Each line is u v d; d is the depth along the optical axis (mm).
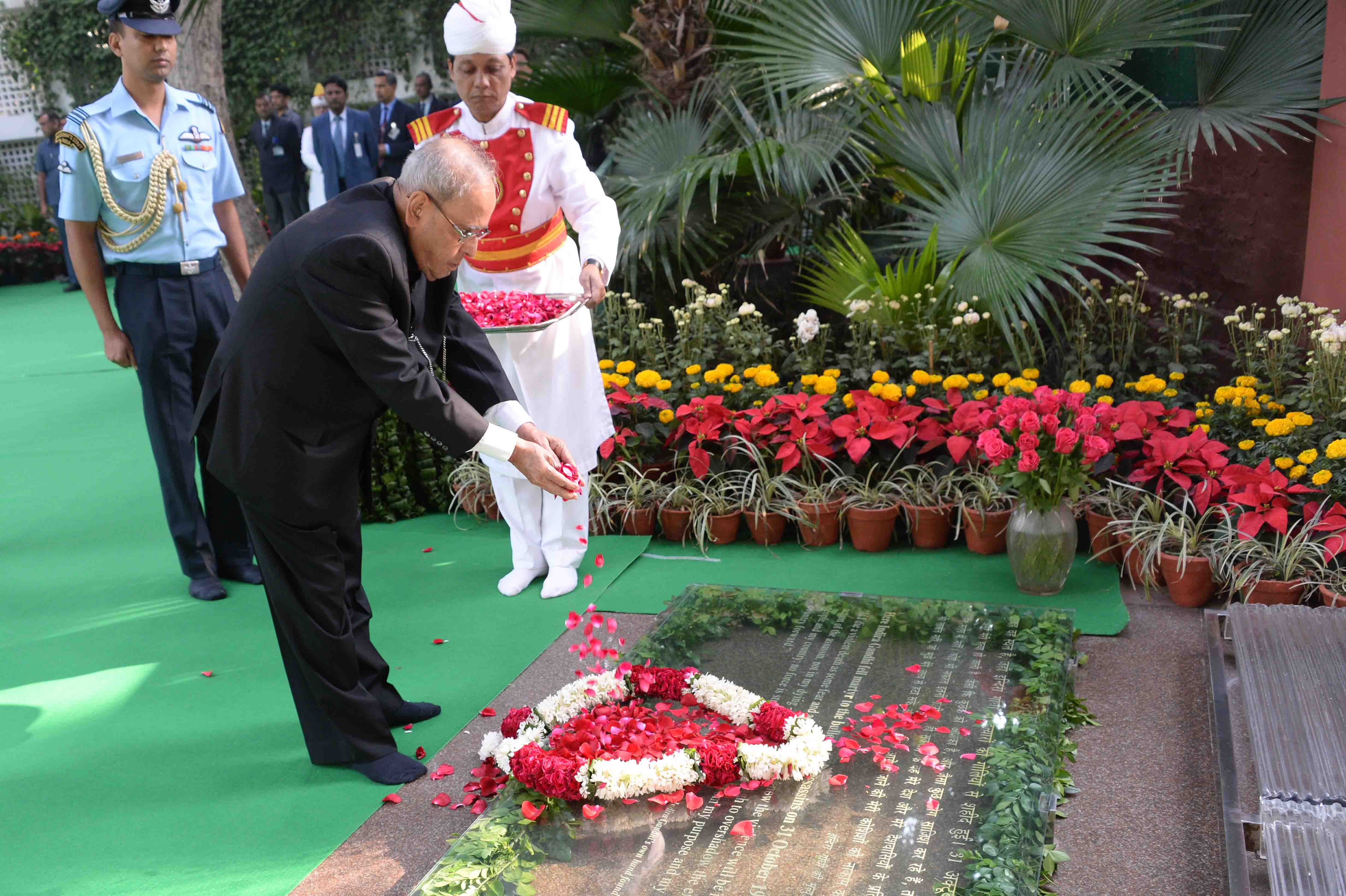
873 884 2039
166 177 3748
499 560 4180
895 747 2516
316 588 2590
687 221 5582
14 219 16031
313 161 10250
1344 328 3568
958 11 5422
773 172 4934
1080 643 3264
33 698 3236
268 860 2398
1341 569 3260
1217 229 5102
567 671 3234
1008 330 4230
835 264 5035
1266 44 4691
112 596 4035
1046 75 4820
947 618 3217
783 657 3020
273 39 15070
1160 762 2629
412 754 2824
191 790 2703
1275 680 2633
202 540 3996
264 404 2400
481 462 4664
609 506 4277
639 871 2117
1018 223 4457
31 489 5414
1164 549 3506
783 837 2205
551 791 2354
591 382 3787
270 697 3203
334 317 2311
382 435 4629
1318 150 4348
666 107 6289
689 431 4309
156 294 3797
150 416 3883
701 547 4133
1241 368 4332
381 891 2277
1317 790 2207
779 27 5742
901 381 4578
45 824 2580
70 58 16172
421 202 2322
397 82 15008
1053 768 2420
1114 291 4840
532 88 6488
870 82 5305
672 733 2541
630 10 6242
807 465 4203
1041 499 3482
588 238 3629
